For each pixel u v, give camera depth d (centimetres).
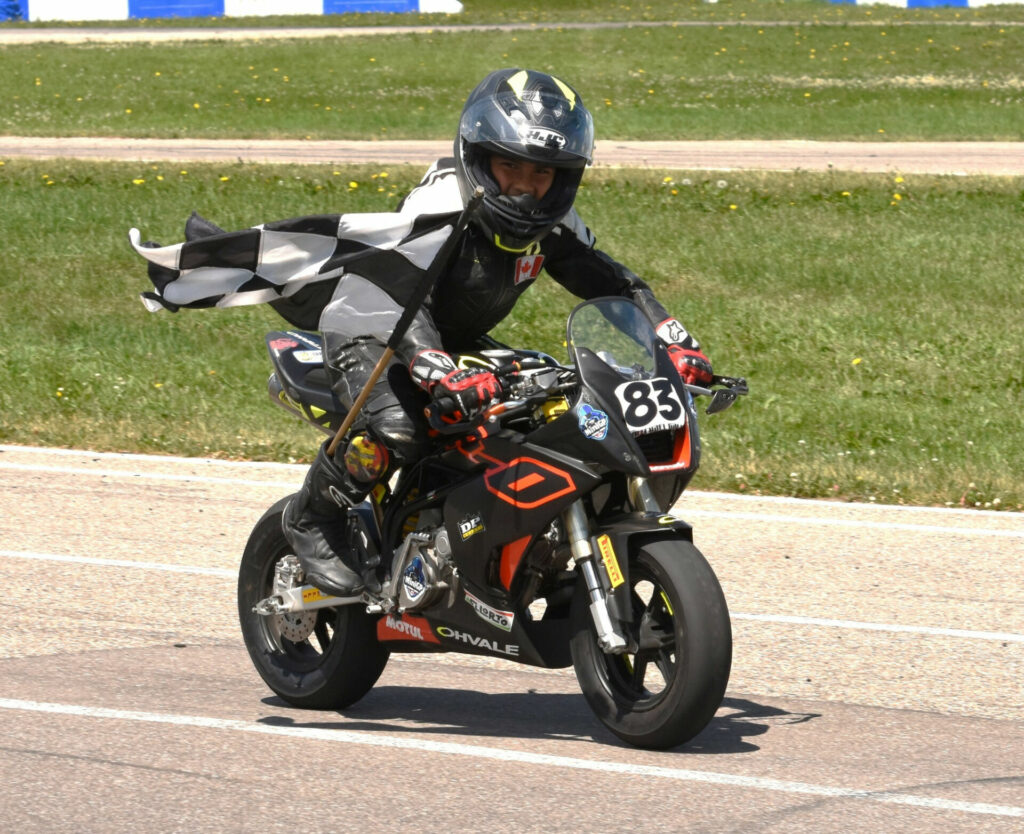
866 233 7325
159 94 12888
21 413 4531
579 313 1938
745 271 6631
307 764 1889
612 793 1775
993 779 1853
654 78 13838
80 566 2984
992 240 7162
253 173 8844
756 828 1658
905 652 2494
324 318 2047
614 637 1862
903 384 4897
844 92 12825
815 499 3669
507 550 1938
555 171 1977
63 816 1689
